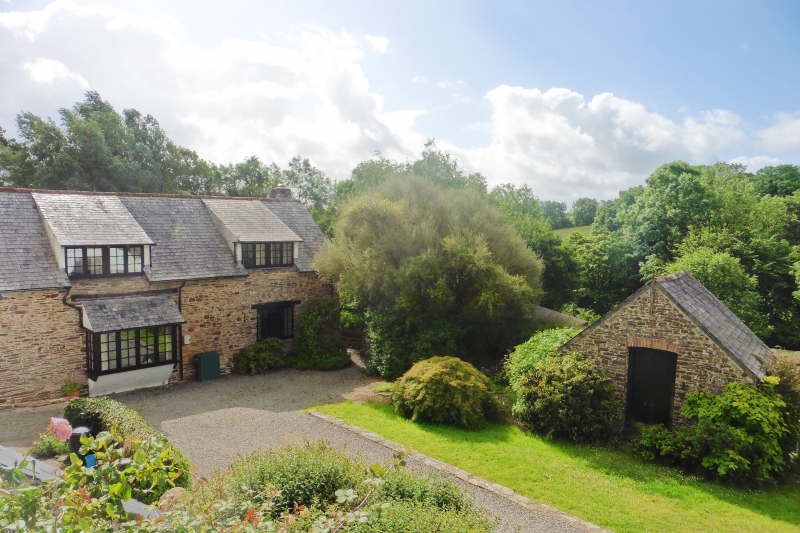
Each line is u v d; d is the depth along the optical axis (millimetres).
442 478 8422
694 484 10492
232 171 44531
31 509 3732
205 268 18484
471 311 18953
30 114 29609
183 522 4168
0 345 14031
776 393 11500
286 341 21141
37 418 13438
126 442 8453
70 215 16094
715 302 15258
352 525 5684
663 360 12852
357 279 19031
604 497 9742
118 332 15977
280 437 12445
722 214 31625
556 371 12992
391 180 22172
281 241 20391
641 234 32062
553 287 31531
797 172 43781
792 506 9711
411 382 14422
